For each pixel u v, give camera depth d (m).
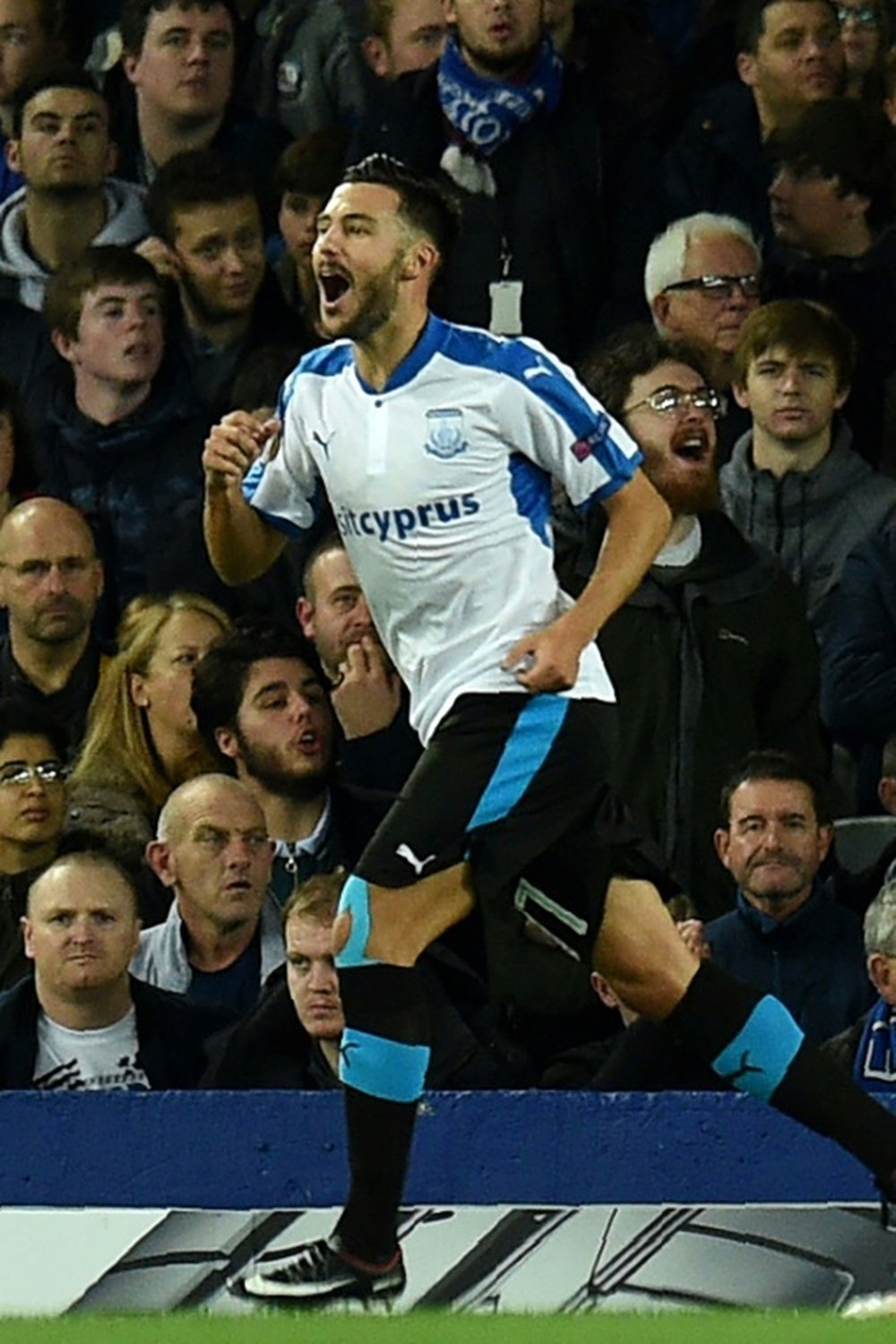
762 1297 17.70
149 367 29.81
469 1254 17.64
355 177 15.95
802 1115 16.00
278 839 26.69
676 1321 14.28
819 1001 24.66
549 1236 17.70
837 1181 18.61
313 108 31.62
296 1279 15.74
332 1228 17.53
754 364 28.67
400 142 30.36
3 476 29.52
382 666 27.38
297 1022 23.61
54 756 27.09
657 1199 18.59
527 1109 18.66
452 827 15.48
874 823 26.92
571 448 15.82
